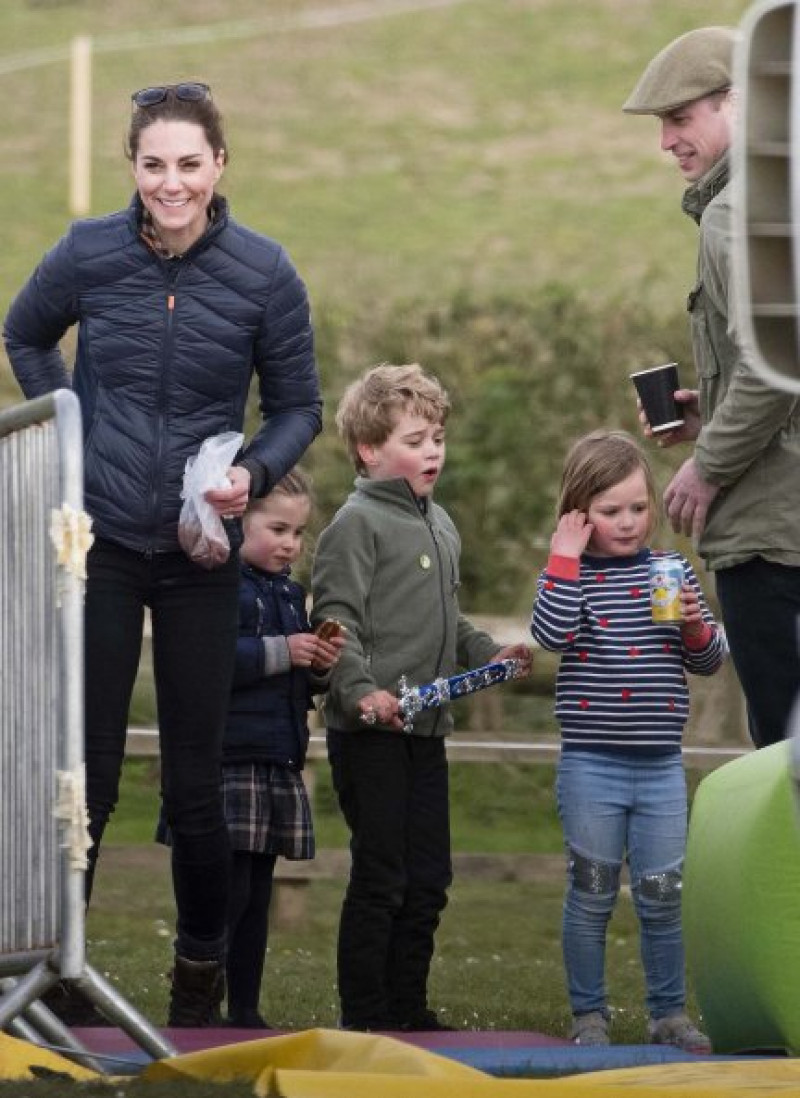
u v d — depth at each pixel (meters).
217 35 69.44
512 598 30.45
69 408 9.34
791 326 7.48
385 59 68.75
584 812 13.59
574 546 13.69
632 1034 14.36
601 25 71.31
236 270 12.27
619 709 13.62
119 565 12.13
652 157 61.19
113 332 12.16
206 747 12.26
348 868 20.66
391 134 63.28
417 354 31.66
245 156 61.09
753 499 12.66
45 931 9.49
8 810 9.78
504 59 68.94
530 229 55.28
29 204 56.34
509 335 31.52
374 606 13.93
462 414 31.11
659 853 13.57
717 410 12.61
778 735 12.81
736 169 7.49
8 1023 9.51
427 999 16.39
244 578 14.20
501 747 19.73
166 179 11.88
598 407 31.05
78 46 56.81
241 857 13.81
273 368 12.60
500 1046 12.23
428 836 13.95
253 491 12.30
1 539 9.89
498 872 20.38
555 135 63.28
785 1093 9.08
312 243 54.41
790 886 10.92
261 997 16.42
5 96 63.78
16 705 9.71
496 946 20.42
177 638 12.20
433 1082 8.90
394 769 13.66
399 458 14.17
